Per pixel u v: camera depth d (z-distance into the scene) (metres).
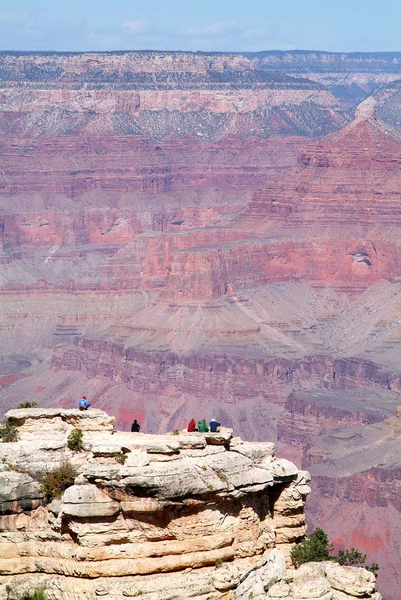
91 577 131.88
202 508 134.62
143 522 132.75
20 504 136.25
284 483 143.75
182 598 130.75
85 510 132.00
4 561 134.88
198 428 148.25
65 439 142.12
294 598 135.62
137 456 134.00
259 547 138.38
